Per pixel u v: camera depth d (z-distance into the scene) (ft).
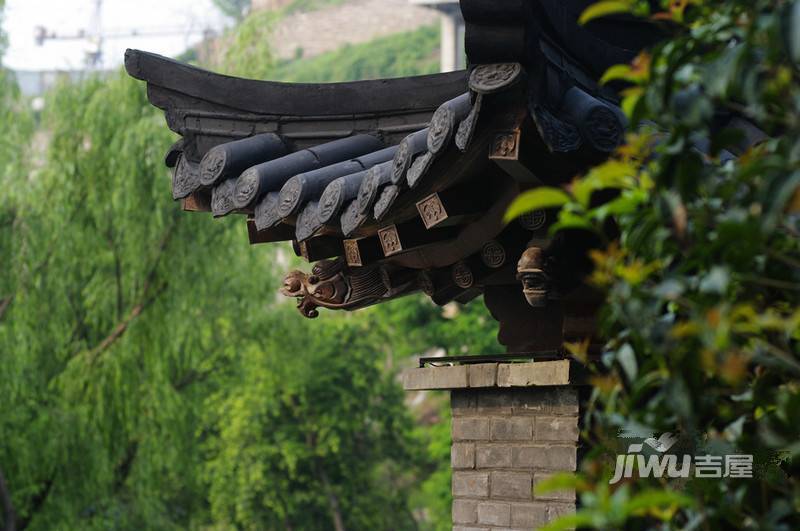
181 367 106.63
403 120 27.91
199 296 99.76
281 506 180.65
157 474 101.71
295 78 359.05
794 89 11.28
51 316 94.22
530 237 25.49
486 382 26.84
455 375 27.37
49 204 94.48
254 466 178.50
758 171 10.96
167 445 100.27
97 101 95.55
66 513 93.61
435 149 21.16
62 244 93.76
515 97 20.10
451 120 20.74
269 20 112.37
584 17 12.82
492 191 23.72
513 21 19.08
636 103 12.37
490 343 121.90
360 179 24.44
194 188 28.55
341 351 182.60
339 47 373.40
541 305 24.02
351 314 185.88
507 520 26.55
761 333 12.01
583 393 25.98
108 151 94.99
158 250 97.76
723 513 12.59
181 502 143.74
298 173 26.53
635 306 11.76
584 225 12.35
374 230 25.93
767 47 11.16
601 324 12.75
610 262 12.17
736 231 10.83
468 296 31.09
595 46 23.56
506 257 25.66
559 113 21.35
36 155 98.73
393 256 27.02
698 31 11.84
